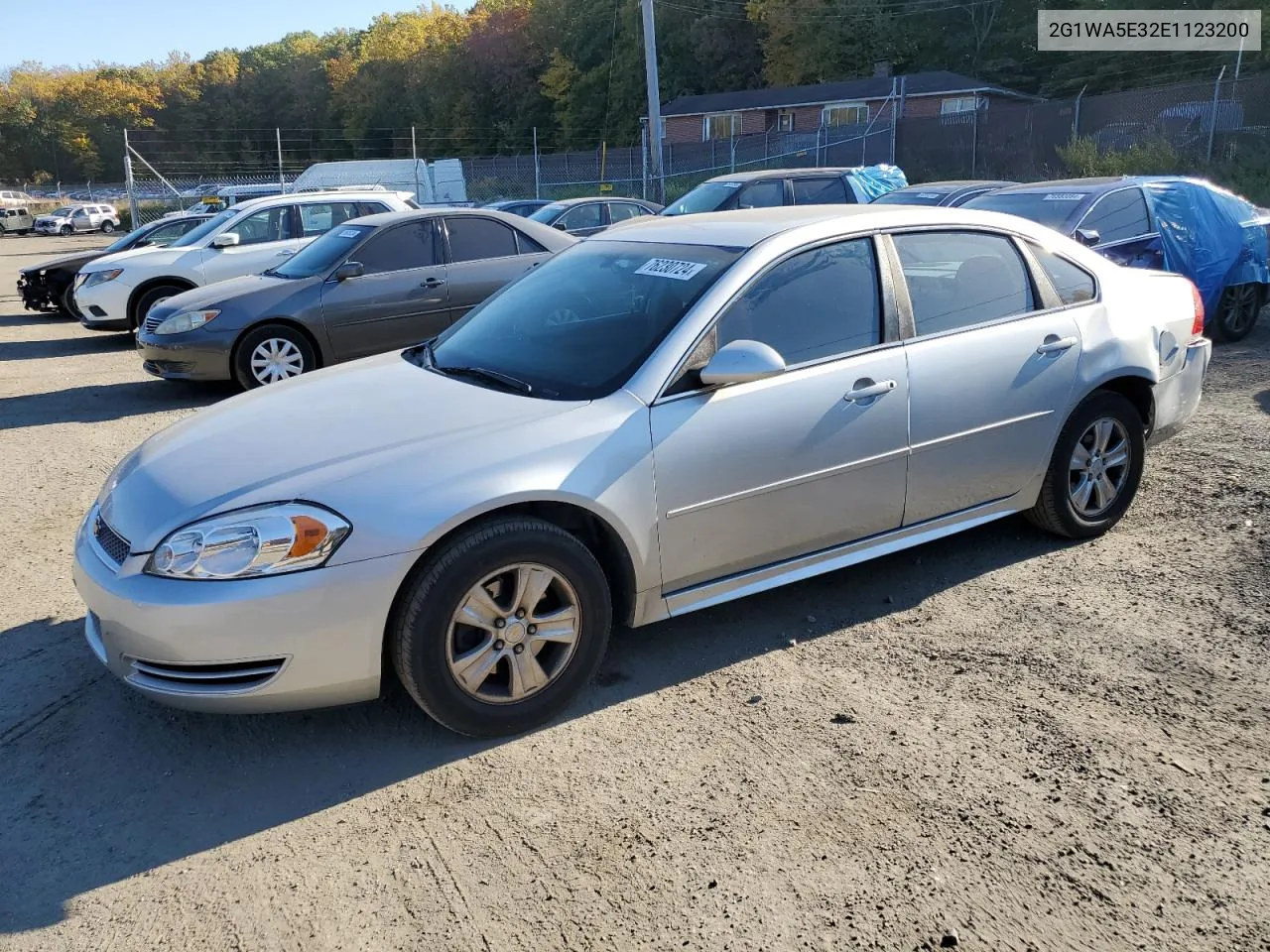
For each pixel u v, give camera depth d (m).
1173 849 2.57
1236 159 22.20
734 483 3.50
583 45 67.25
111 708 3.49
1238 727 3.11
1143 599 4.01
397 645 3.02
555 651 3.27
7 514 5.66
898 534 4.01
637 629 3.96
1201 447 5.89
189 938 2.40
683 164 35.44
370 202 12.99
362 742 3.22
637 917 2.41
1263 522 4.71
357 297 8.45
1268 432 6.11
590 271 4.18
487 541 3.04
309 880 2.59
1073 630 3.78
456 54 74.06
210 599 2.83
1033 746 3.04
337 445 3.22
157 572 2.93
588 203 16.91
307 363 8.45
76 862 2.70
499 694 3.18
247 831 2.80
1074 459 4.47
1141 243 8.53
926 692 3.38
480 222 8.99
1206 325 8.95
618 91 65.06
